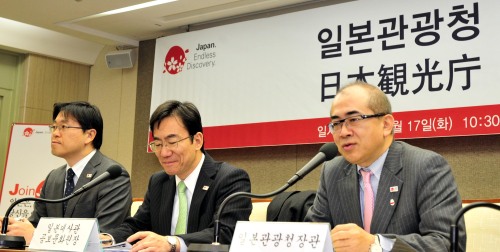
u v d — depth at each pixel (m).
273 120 4.29
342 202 2.24
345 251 1.69
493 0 3.50
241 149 4.57
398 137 3.72
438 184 2.04
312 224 1.58
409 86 3.73
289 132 4.20
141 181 5.11
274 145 4.28
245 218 2.48
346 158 2.11
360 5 4.00
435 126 3.61
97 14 4.60
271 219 3.45
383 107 2.10
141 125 5.19
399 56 3.80
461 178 3.62
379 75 3.86
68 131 3.06
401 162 2.14
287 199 3.46
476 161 3.59
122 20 4.74
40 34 5.18
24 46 5.17
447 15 3.65
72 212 2.95
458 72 3.57
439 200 2.00
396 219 2.07
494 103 3.43
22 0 4.32
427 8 3.72
